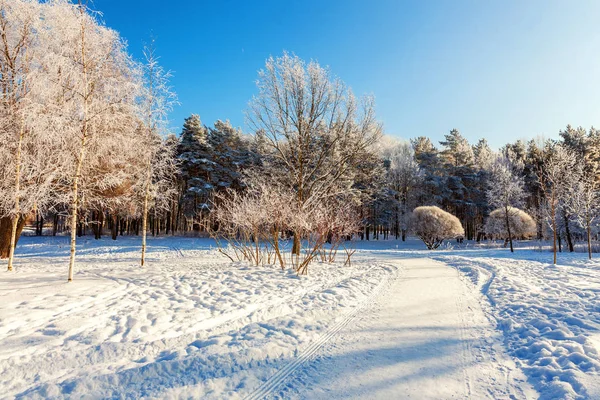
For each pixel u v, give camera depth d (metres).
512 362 4.18
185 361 4.07
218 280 9.61
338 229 15.35
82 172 10.82
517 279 10.12
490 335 5.16
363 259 18.06
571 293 7.80
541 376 3.75
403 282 10.11
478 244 37.47
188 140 36.56
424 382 3.63
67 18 9.24
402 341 4.90
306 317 6.14
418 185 45.50
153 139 13.70
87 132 9.31
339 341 4.93
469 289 8.98
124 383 3.61
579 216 20.73
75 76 8.91
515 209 33.75
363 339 4.99
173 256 19.42
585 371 3.74
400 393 3.39
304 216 12.65
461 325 5.67
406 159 46.72
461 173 46.91
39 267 12.66
